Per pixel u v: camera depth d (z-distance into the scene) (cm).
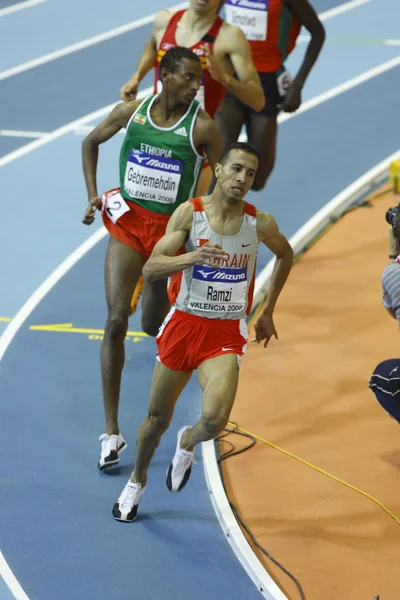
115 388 2145
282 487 2109
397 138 4062
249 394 2444
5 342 2650
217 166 1772
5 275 3002
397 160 3669
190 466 1930
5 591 1803
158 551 1930
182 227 1784
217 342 1833
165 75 2064
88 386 2473
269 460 2200
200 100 2458
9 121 4197
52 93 4506
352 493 2088
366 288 2966
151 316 2392
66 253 3152
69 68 4809
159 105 2123
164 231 2159
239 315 1842
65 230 3306
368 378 2509
